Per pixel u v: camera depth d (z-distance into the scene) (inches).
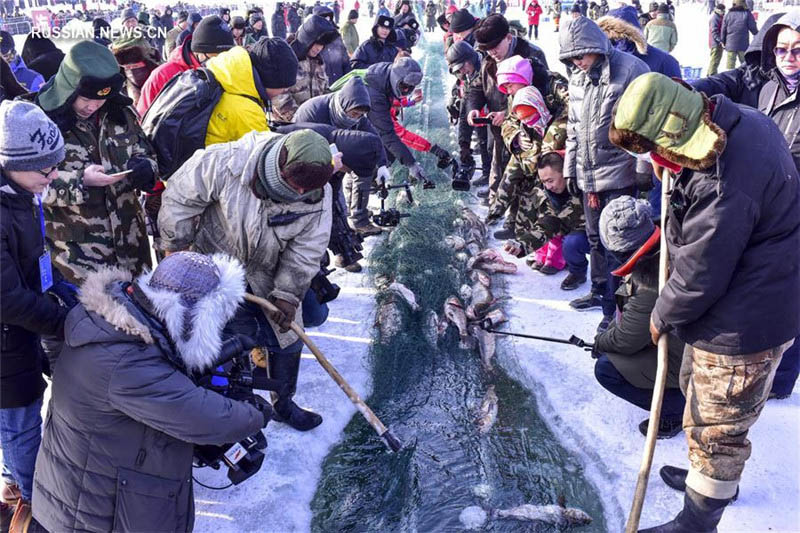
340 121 171.0
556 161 183.5
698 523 103.0
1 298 90.6
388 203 269.0
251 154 111.7
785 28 131.8
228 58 139.2
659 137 88.8
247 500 120.1
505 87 192.7
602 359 136.3
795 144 137.3
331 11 319.0
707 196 89.2
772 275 91.5
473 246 230.8
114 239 132.0
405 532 114.9
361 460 134.2
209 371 92.7
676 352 123.8
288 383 133.0
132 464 83.9
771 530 109.6
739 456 99.0
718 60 574.6
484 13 1136.8
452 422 145.3
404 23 462.3
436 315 181.9
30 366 100.7
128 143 130.0
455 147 353.7
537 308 190.9
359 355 166.7
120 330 80.1
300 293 120.5
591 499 123.0
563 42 159.0
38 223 99.8
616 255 133.3
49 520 86.7
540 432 141.9
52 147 93.5
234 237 116.6
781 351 95.9
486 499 122.7
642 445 131.6
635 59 158.7
